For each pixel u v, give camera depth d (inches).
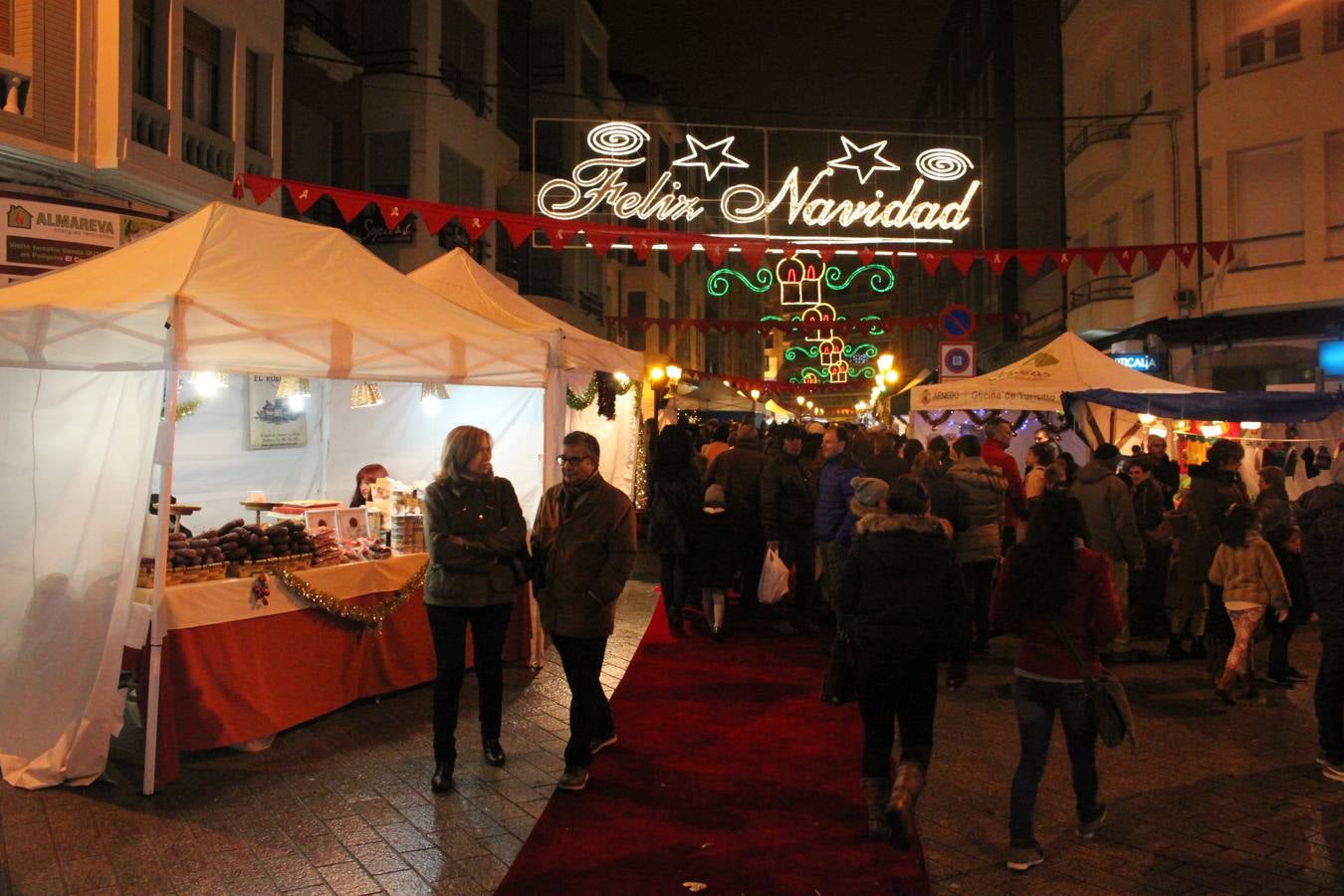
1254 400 390.3
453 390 346.3
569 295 1131.9
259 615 220.7
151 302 195.6
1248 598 262.1
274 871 158.6
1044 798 196.1
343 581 244.2
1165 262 747.4
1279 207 681.0
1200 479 312.8
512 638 296.8
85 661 198.2
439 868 160.9
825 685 191.5
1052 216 1021.8
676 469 347.3
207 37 517.7
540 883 156.5
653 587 456.8
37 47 406.0
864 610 177.2
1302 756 222.2
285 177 643.5
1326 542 200.2
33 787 192.7
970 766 216.2
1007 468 339.6
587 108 1218.6
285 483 335.6
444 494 200.5
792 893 155.6
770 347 2393.0
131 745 220.8
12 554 203.3
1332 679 203.3
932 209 554.6
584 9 1207.6
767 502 340.2
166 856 163.8
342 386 349.1
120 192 463.2
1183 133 734.5
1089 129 872.3
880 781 172.7
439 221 377.1
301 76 657.0
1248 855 169.5
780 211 572.4
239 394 317.7
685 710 259.4
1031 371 455.2
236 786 196.4
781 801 194.9
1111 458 311.9
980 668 304.8
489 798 192.1
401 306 258.1
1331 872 162.7
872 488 200.7
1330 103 653.3
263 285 224.7
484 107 856.9
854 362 1235.9
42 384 203.9
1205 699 272.1
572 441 200.1
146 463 197.8
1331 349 653.3
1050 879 160.9
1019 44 1122.7
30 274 396.8
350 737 229.0
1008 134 1135.6
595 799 193.8
